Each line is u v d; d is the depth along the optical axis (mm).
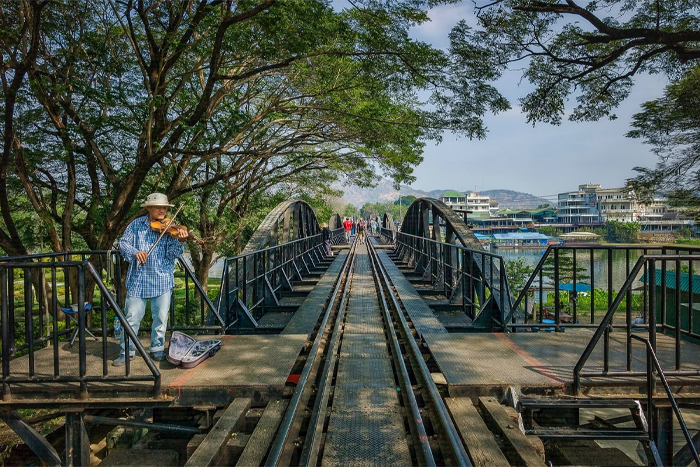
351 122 14195
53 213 13734
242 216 22062
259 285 9281
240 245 23922
